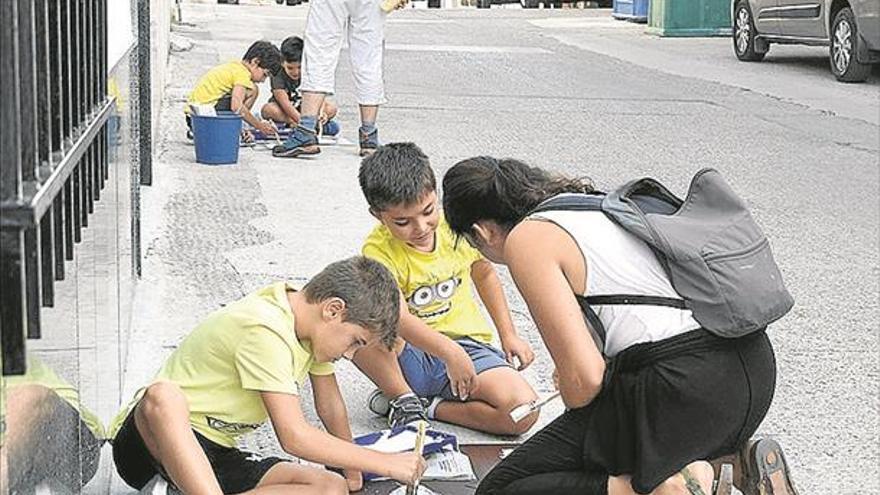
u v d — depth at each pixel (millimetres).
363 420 4848
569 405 3615
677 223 3557
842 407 5219
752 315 3496
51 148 2555
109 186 4137
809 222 8500
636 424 3539
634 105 13570
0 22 1985
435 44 19375
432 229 4555
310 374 4238
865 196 9445
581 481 3648
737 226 3592
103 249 3908
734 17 18703
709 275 3496
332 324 3879
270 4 27469
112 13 4250
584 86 14992
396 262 4656
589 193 3830
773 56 19219
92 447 3594
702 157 10703
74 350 3107
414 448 4246
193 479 3660
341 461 3854
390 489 4211
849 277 7172
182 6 23859
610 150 10773
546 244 3561
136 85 6105
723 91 15047
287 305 3922
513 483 3756
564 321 3500
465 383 4582
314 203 8094
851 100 14672
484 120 12031
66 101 2824
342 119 11750
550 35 21953
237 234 7219
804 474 4578
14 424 2314
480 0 32438
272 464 3988
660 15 22250
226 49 16969
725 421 3537
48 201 2186
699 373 3494
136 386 4945
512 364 4949
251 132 10055
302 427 3826
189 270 6465
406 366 4777
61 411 2883
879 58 15898
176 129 10703
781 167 10453
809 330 6184
